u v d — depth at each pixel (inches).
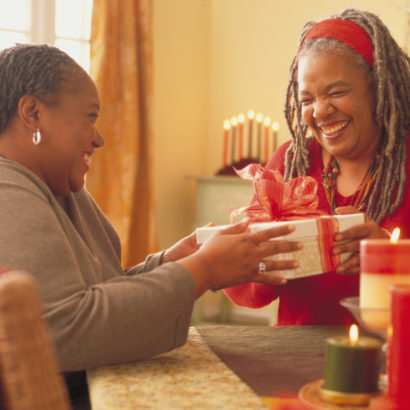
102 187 148.3
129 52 149.3
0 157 39.2
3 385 19.4
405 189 54.2
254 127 170.1
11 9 148.6
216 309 171.2
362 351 27.5
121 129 149.1
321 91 52.2
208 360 36.9
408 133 55.6
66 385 41.0
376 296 31.8
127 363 35.8
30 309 19.3
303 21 163.5
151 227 153.6
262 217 47.9
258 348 40.3
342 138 53.4
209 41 175.8
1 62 40.1
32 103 39.4
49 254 34.9
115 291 34.9
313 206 47.6
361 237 42.8
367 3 154.4
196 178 158.1
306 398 28.1
